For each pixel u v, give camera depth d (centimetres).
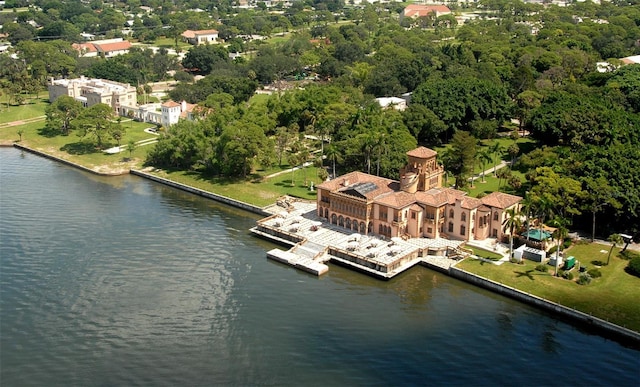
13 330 14800
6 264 18112
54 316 15425
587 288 16525
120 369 13388
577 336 14900
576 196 19312
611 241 18212
